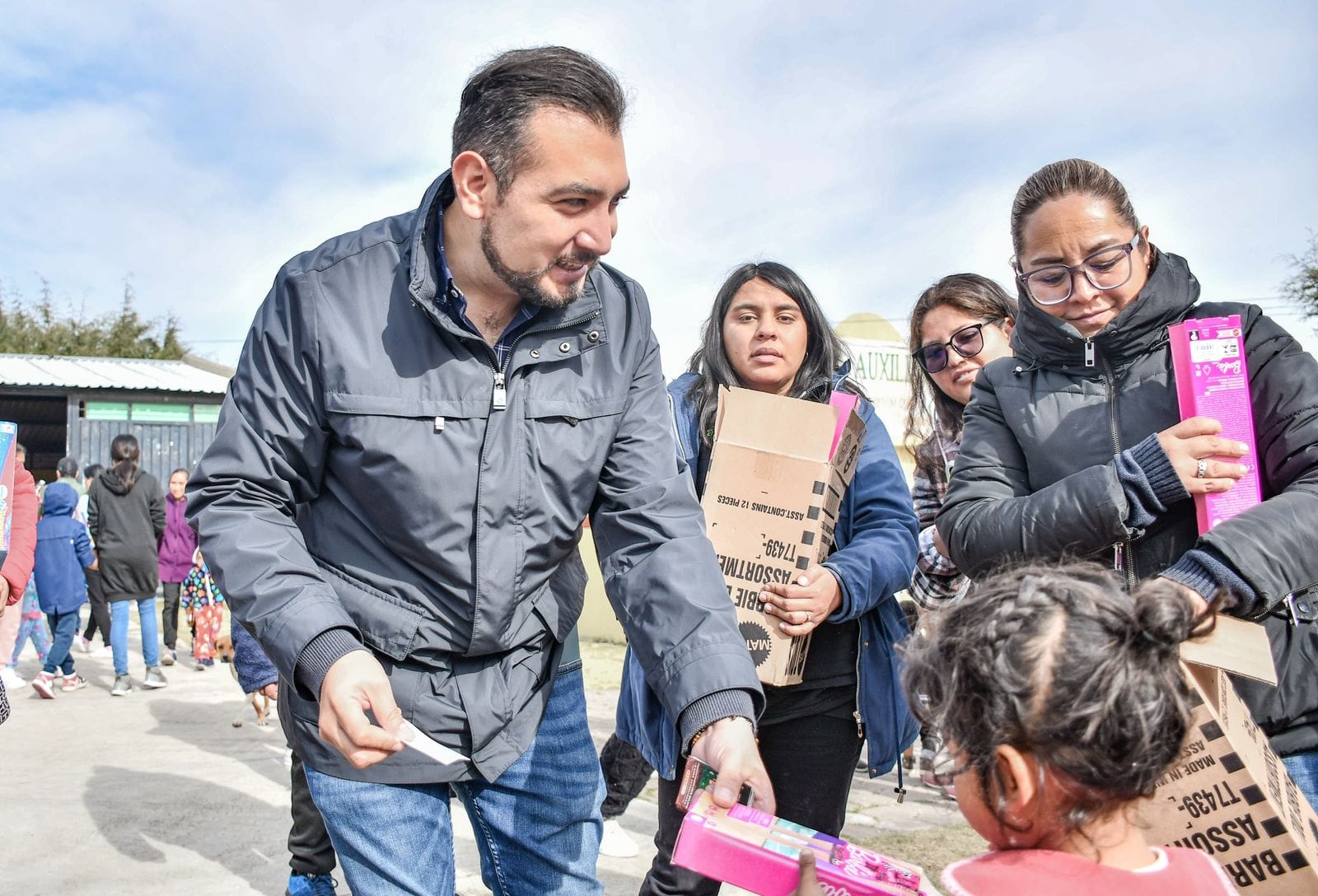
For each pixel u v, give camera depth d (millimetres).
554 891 2125
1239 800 1536
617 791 3812
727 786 1642
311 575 1843
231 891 3945
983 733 1293
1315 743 1929
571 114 1770
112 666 9875
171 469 21750
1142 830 1611
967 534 2281
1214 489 1950
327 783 1936
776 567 2582
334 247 1967
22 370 22281
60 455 27281
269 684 3633
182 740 6605
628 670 2727
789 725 2699
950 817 4777
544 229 1792
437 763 1941
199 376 24469
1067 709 1230
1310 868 1508
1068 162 2238
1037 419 2301
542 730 2100
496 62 1837
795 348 2973
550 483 1989
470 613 1938
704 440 2941
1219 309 2158
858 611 2590
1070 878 1258
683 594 1943
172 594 10078
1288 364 2053
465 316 1904
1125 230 2168
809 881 1407
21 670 9578
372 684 1689
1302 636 1939
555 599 2092
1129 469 2016
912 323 4074
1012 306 3920
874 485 2900
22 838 4570
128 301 42688
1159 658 1280
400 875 1913
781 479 2602
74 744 6480
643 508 2055
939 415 4102
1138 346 2191
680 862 1503
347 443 1911
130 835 4617
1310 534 1845
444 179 1921
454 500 1900
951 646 1353
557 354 1985
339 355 1885
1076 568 1440
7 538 4094
